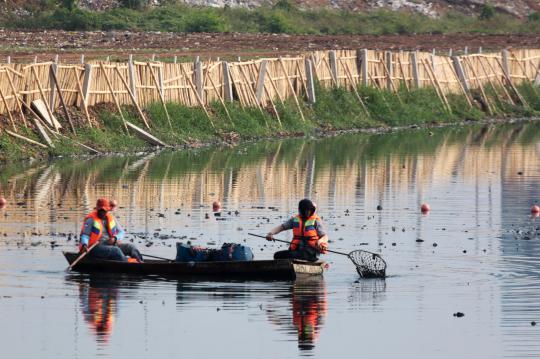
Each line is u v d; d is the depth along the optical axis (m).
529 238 80.06
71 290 62.94
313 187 104.62
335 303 60.69
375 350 52.41
